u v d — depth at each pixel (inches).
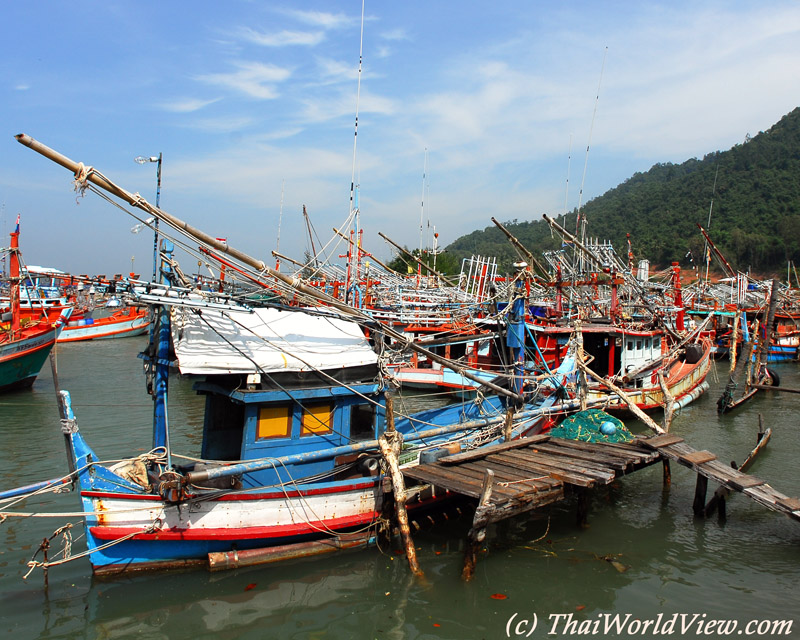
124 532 365.7
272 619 355.3
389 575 410.0
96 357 1600.6
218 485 424.2
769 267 4010.8
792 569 430.6
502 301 764.0
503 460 490.9
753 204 4525.1
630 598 389.1
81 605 360.5
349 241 862.5
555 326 983.6
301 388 440.1
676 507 554.9
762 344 1250.6
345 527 435.8
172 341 435.8
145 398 1043.3
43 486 350.3
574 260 1306.6
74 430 364.2
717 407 1051.9
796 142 5123.0
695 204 4921.3
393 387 502.6
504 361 761.6
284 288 463.8
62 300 1598.2
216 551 399.9
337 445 461.4
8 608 355.3
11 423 852.6
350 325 526.6
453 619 360.8
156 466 404.5
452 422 667.4
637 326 1082.1
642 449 530.9
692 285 2272.4
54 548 442.3
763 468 681.6
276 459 406.6
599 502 567.5
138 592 374.9
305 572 408.8
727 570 428.5
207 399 472.1
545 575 417.7
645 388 888.9
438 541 467.8
